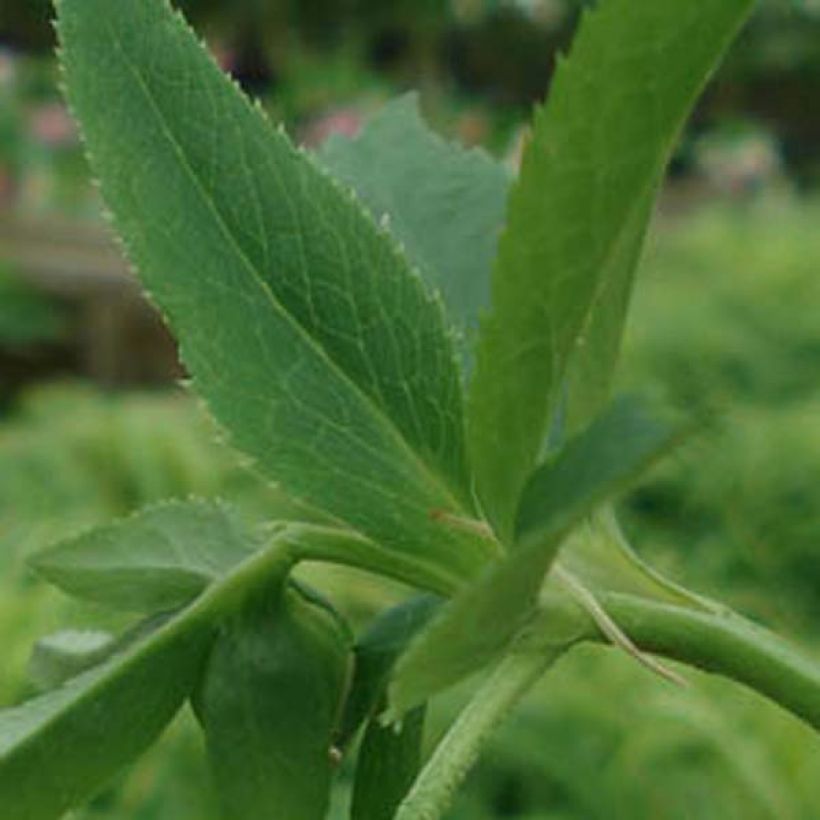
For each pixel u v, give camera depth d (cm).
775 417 223
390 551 36
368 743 37
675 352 247
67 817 35
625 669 164
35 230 400
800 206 423
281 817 36
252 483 220
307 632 36
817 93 563
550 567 31
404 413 36
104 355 389
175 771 147
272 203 36
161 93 36
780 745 157
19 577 173
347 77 524
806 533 210
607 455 28
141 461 223
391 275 36
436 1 546
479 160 43
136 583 37
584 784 161
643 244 36
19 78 461
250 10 543
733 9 31
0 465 225
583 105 32
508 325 34
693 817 158
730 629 36
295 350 36
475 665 31
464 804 160
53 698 34
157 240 36
